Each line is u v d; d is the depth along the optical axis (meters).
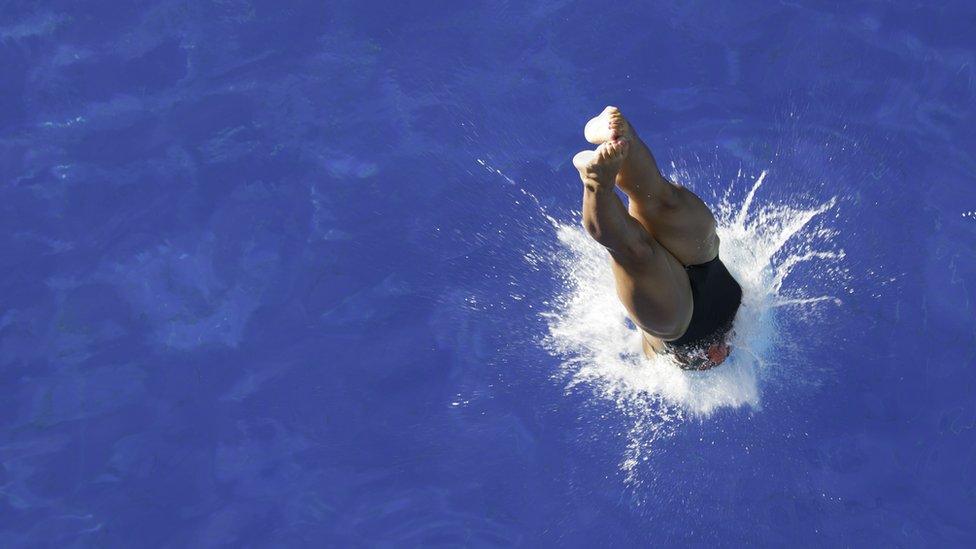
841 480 17.70
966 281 19.20
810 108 21.33
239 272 20.34
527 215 20.58
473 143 21.50
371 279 20.12
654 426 18.38
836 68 21.83
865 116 21.17
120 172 21.62
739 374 18.12
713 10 22.83
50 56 23.36
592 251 20.09
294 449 18.61
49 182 21.58
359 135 21.80
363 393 19.05
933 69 21.70
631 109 21.58
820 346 18.72
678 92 21.75
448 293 19.88
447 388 18.98
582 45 22.59
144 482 18.44
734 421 18.30
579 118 21.59
